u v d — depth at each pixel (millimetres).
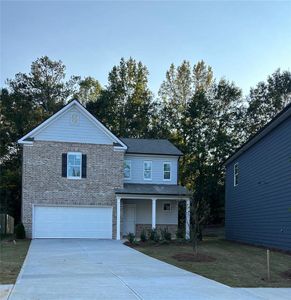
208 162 44156
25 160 28812
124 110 50281
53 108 49031
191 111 44938
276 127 22266
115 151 30266
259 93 48719
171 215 32719
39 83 50062
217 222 47281
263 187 24297
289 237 20125
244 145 27188
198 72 52781
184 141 45406
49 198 28922
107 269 14156
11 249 20969
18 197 43000
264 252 20797
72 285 10930
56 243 24719
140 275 12961
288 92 48531
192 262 16609
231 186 32062
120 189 29953
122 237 30281
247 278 12914
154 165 33250
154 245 24000
